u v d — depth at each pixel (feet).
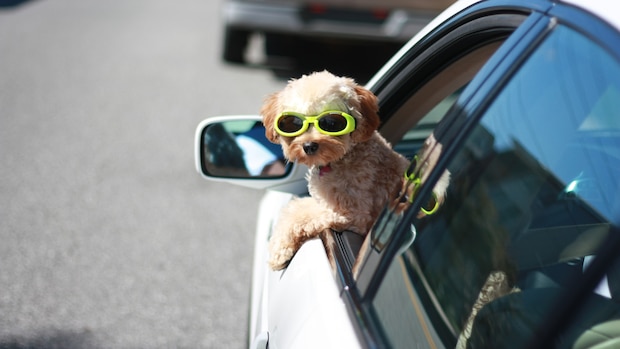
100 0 41.75
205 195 15.74
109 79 24.31
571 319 3.35
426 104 6.86
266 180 7.06
